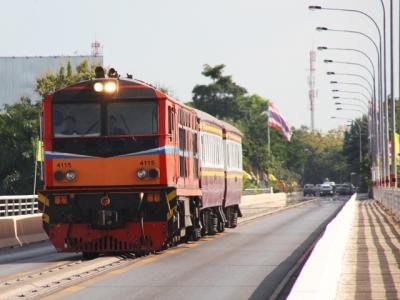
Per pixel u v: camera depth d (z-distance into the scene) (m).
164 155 57.28
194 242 71.31
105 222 57.03
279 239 75.94
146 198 57.19
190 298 37.97
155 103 57.62
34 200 118.06
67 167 57.69
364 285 40.84
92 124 57.78
